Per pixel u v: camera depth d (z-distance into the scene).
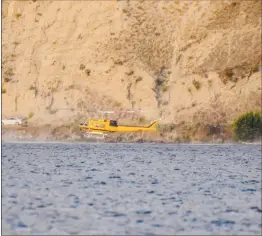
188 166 114.25
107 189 73.31
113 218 53.03
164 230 48.22
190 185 79.75
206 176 94.12
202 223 51.25
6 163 115.19
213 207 59.78
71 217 53.09
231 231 48.25
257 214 56.03
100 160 126.12
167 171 102.12
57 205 59.28
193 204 61.56
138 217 53.75
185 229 48.69
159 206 59.88
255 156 143.62
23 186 74.88
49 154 142.50
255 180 88.75
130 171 100.94
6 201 61.22
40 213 54.69
